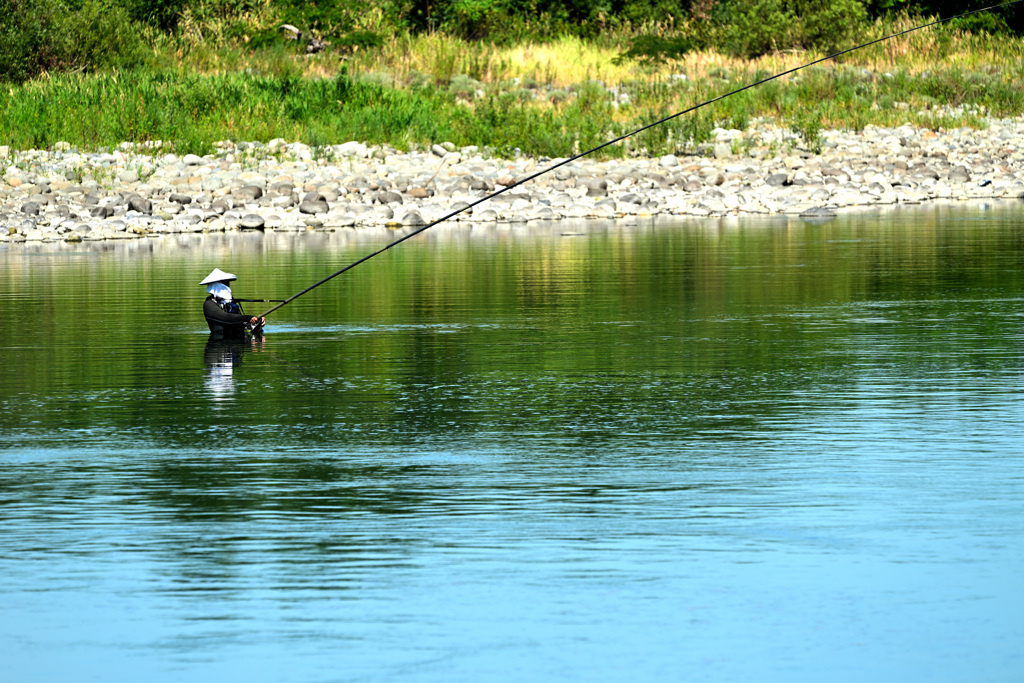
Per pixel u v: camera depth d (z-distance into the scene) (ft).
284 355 143.23
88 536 77.30
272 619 64.23
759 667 58.49
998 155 395.55
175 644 61.46
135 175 333.83
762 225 288.10
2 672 58.70
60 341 152.97
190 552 74.23
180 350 146.61
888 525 77.82
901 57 518.37
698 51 524.11
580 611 64.80
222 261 231.09
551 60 493.77
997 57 511.40
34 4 444.55
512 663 59.11
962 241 252.01
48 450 99.66
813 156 385.29
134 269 221.46
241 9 525.34
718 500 83.51
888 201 334.44
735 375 129.08
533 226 294.25
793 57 509.35
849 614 64.18
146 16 509.35
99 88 398.62
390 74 476.13
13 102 384.88
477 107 409.49
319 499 84.94
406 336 155.43
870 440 100.12
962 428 104.01
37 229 277.03
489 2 550.77
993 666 58.44
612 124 404.57
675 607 65.21
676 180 348.59
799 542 74.74
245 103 401.29
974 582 68.13
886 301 180.24
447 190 333.01
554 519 79.77
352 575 70.13
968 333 154.10
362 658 59.72
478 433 104.63
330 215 299.99
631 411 112.57
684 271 213.87
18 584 69.31
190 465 94.58
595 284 200.23
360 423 108.88
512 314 171.94
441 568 71.10
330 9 519.60
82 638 62.23
